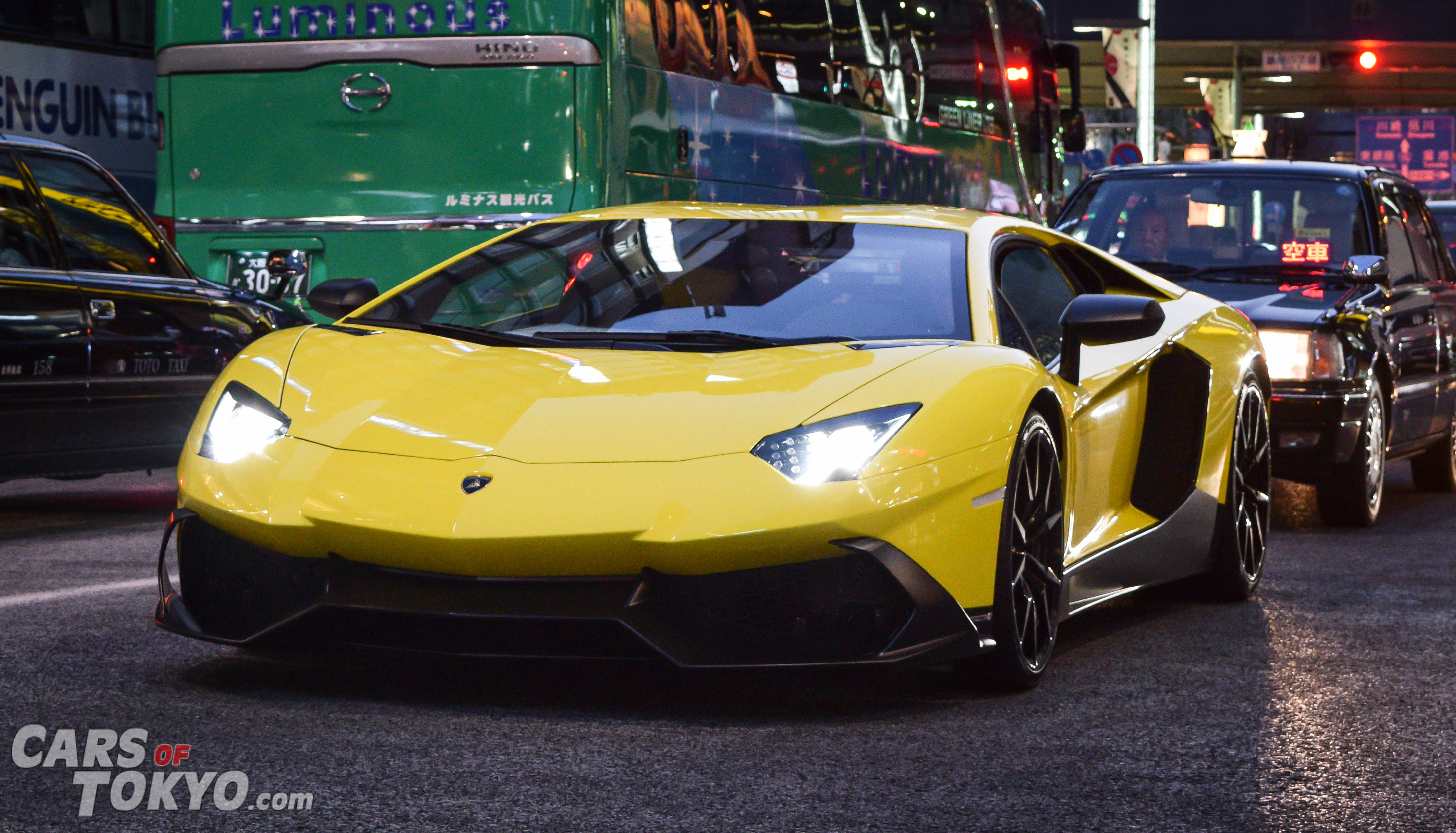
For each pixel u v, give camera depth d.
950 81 13.98
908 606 4.04
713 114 10.59
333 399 4.31
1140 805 3.46
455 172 9.73
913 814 3.36
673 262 5.12
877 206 5.59
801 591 3.96
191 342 7.88
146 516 8.09
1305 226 9.09
